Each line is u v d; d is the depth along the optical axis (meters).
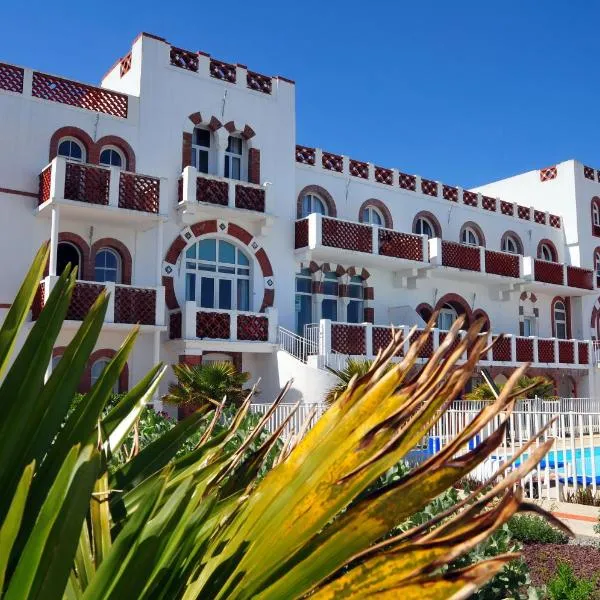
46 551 1.45
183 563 1.87
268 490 1.86
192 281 20.22
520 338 26.91
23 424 1.95
